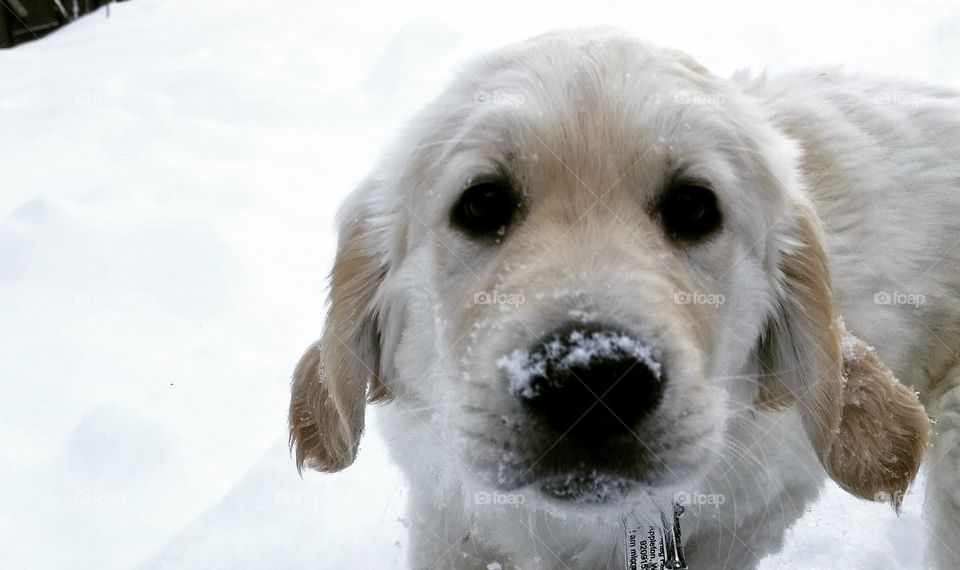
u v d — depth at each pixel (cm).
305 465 55
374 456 63
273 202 92
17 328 75
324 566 58
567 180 45
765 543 52
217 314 77
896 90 58
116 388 68
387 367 50
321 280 81
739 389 49
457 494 51
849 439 50
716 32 129
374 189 51
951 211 54
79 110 113
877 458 51
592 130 45
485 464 42
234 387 69
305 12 152
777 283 49
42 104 115
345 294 51
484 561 53
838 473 50
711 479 49
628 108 45
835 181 54
